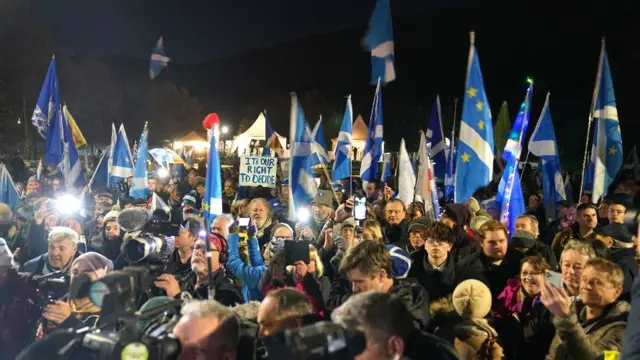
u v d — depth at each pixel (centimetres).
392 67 739
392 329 239
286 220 773
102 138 4872
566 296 312
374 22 745
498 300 488
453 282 492
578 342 308
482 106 734
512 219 766
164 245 450
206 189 664
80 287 321
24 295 422
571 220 829
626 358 226
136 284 277
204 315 257
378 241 379
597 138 839
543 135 973
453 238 516
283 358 229
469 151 731
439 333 411
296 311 294
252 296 518
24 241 773
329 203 837
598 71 845
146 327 260
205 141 3491
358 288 367
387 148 4350
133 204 888
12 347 406
